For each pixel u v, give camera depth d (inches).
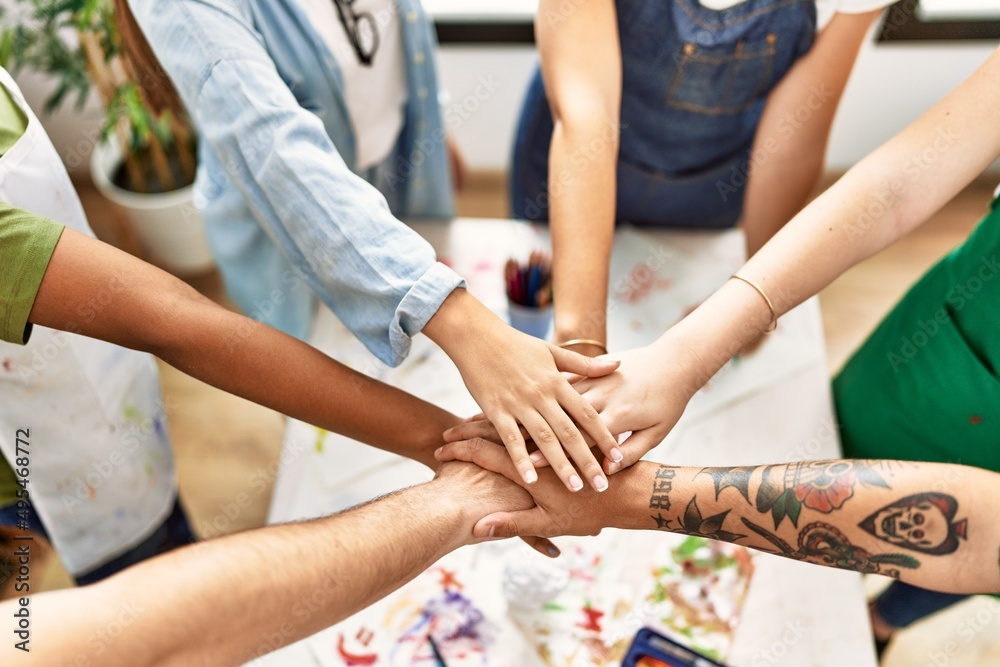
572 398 33.3
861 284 82.8
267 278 51.2
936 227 86.0
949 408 39.3
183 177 77.1
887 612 50.9
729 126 48.0
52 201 35.9
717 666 34.8
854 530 30.6
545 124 51.6
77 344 37.3
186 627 22.7
